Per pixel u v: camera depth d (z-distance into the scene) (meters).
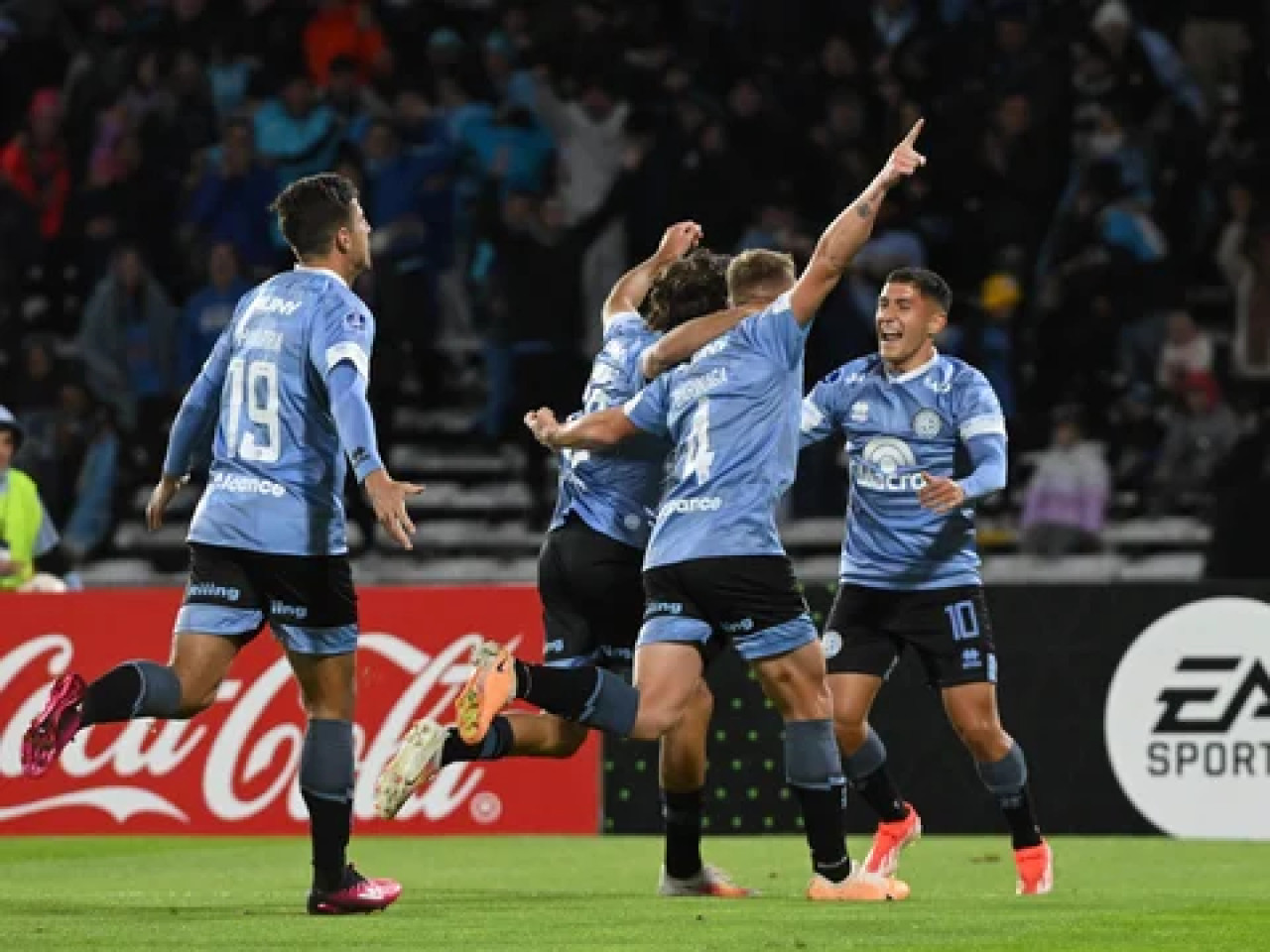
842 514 57.72
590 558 26.11
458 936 20.92
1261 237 59.28
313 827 23.44
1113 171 58.31
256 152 61.00
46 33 68.88
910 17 62.19
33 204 64.50
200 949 19.77
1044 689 36.78
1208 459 56.75
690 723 26.11
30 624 38.88
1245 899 25.89
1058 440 56.16
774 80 60.53
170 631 38.53
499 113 61.12
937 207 58.50
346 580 23.45
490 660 22.66
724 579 23.75
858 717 27.42
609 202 58.34
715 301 26.19
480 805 37.75
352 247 23.72
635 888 28.59
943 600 27.42
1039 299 58.03
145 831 38.16
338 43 65.06
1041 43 59.66
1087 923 22.34
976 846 35.28
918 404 27.38
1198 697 36.41
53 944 20.27
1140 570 56.31
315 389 23.06
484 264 60.44
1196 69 63.47
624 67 63.38
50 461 59.53
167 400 60.28
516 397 58.41
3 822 38.56
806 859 33.09
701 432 23.95
